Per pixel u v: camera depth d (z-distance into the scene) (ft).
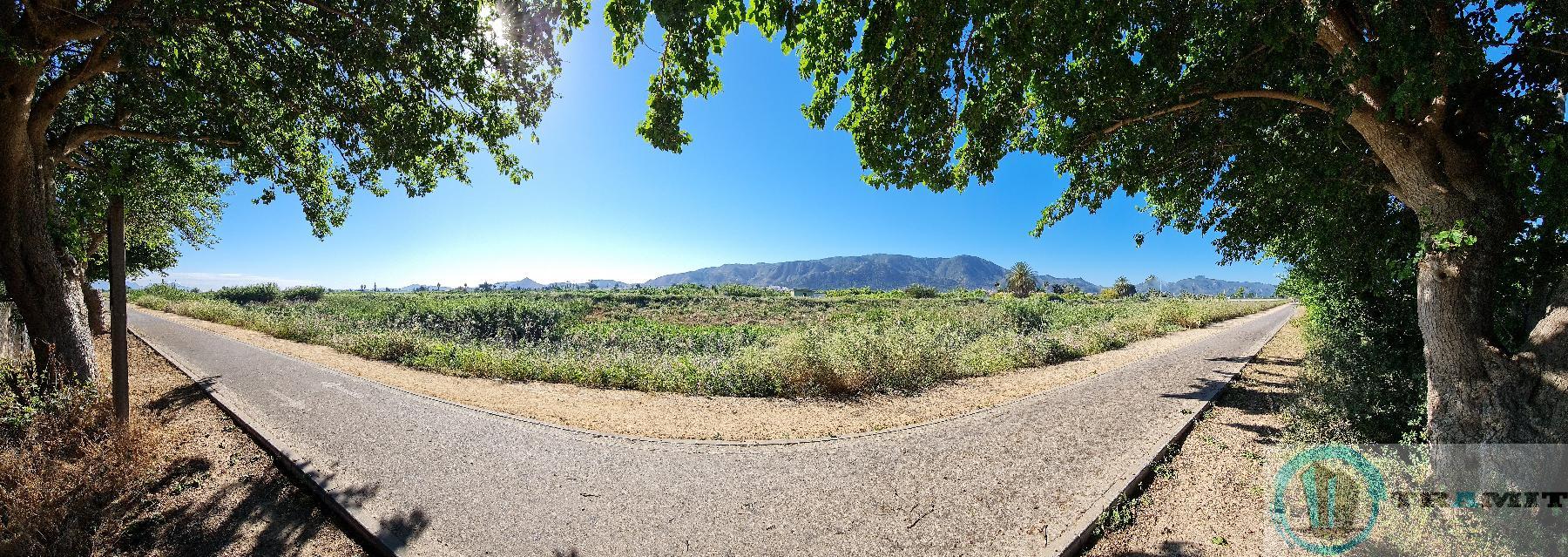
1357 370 24.32
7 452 14.61
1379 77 13.38
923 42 12.81
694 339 57.11
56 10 17.79
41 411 17.56
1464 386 12.73
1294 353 43.16
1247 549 11.22
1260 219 24.66
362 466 16.65
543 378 32.14
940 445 18.71
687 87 12.16
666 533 12.44
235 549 12.07
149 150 27.61
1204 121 19.19
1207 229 27.27
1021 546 11.50
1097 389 28.17
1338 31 14.40
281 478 16.10
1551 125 13.42
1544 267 14.37
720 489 15.02
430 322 68.39
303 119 26.96
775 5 12.48
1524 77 13.96
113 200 17.49
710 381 29.27
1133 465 16.20
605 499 14.39
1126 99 16.49
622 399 26.68
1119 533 12.37
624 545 11.93
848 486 15.16
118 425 16.70
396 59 20.39
